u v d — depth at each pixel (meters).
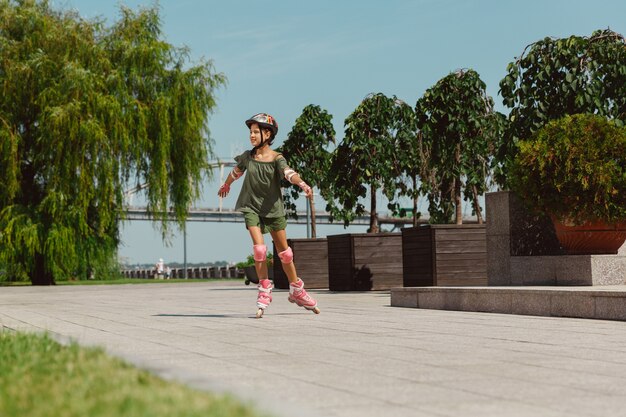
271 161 8.86
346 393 3.75
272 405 3.17
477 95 15.80
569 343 5.91
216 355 5.27
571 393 3.77
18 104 29.42
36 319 9.21
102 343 5.93
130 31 31.62
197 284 30.22
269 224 9.05
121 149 28.98
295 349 5.61
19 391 3.36
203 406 2.92
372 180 17.73
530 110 12.88
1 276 31.58
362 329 7.23
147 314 9.90
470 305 9.70
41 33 30.17
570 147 10.01
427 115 16.09
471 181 15.81
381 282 16.83
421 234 14.65
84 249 29.91
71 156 28.19
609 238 10.17
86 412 2.83
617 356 5.15
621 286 9.64
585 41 12.70
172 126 30.58
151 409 2.83
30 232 28.17
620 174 9.95
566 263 10.30
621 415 3.25
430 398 3.62
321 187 21.17
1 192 29.02
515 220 11.39
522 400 3.58
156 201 29.98
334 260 17.27
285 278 19.97
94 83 28.91
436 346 5.77
